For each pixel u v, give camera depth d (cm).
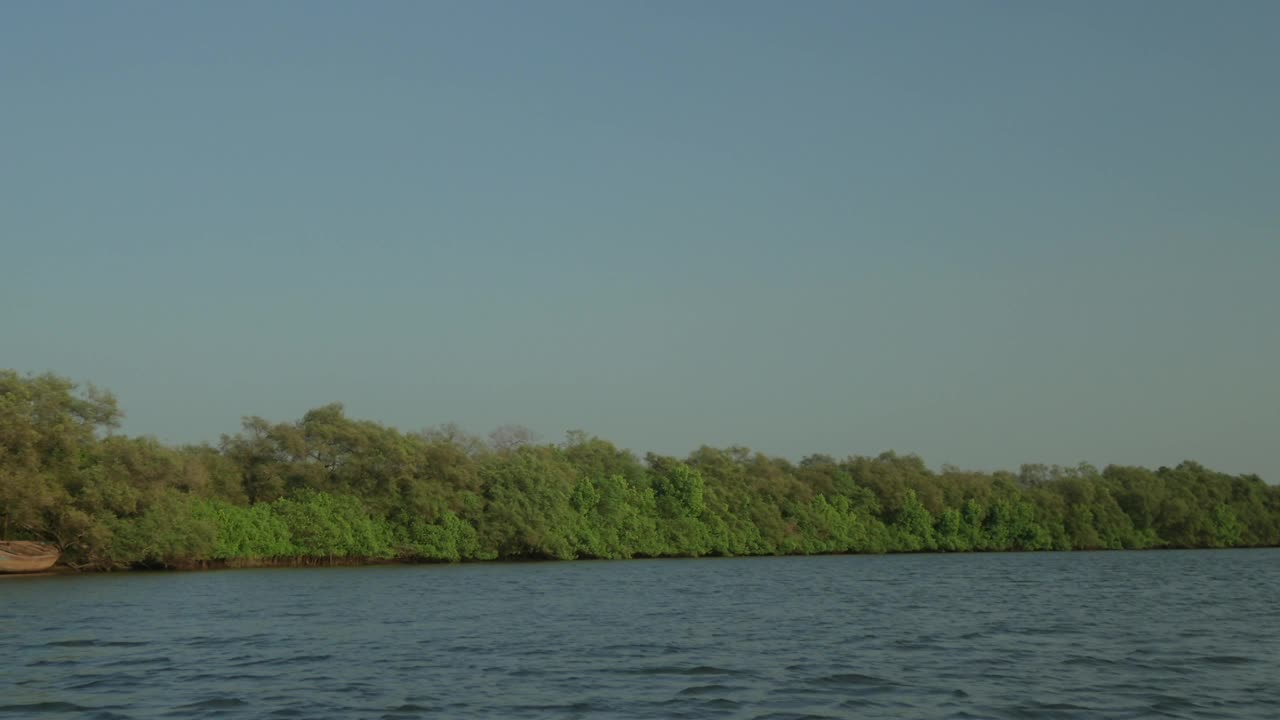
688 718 3281
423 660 4528
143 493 11169
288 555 13012
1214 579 11288
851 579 11400
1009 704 3528
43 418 10769
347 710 3397
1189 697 3653
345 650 4853
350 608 7094
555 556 15888
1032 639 5369
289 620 6238
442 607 7262
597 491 17088
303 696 3638
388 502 14175
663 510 18225
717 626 6016
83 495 10744
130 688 3794
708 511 18550
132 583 9638
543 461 16425
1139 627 5994
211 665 4359
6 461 10438
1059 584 10412
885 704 3525
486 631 5697
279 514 13038
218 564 12488
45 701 3544
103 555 11019
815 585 10231
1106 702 3566
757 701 3569
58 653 4719
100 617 6353
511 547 15300
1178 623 6234
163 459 11312
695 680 4000
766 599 8256
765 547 18938
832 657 4647
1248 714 3359
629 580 11000
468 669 4262
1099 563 16025
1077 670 4278
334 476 14125
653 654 4738
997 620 6425
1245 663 4481
